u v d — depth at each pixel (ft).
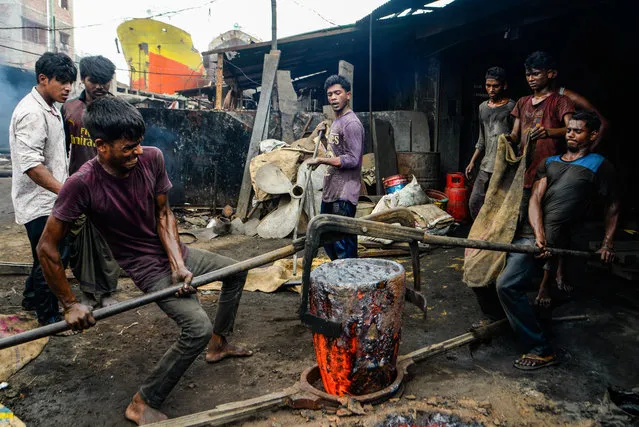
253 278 14.66
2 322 10.95
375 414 7.83
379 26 26.43
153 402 7.81
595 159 9.53
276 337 11.05
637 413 8.11
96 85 11.28
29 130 10.30
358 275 8.14
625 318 11.78
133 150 7.07
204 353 10.23
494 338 10.81
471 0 21.35
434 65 28.07
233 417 7.61
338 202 12.69
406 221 9.80
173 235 8.33
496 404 8.23
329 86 12.62
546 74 12.44
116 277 12.00
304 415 7.88
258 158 23.47
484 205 10.86
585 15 21.20
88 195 7.33
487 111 16.69
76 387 8.95
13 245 19.97
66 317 6.91
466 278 10.71
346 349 7.83
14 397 8.58
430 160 25.61
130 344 10.72
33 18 89.97
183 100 60.18
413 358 9.26
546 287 10.91
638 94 22.65
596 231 18.85
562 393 8.59
